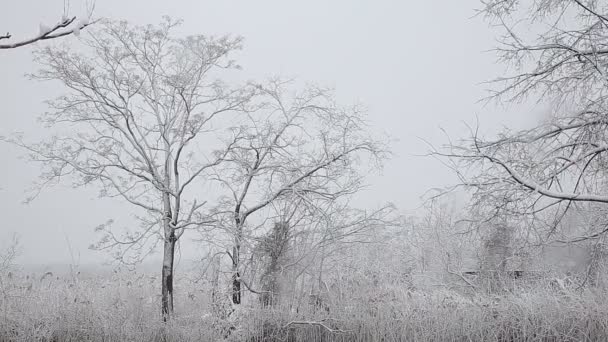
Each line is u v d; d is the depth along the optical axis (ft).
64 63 43.98
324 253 48.34
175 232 44.19
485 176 28.84
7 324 36.96
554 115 30.48
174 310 43.98
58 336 38.11
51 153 43.57
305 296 45.98
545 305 38.65
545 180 27.61
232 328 41.32
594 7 30.22
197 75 46.24
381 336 39.96
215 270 44.24
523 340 37.22
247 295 46.03
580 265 38.37
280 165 46.44
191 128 44.52
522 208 28.14
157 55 46.57
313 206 45.57
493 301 41.19
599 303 36.52
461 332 39.47
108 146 43.39
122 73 45.16
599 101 29.01
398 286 47.39
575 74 29.78
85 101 44.32
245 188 46.39
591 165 29.32
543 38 30.50
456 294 46.09
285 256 46.44
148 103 46.09
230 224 43.24
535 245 29.73
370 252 53.83
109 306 40.73
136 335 38.81
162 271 43.14
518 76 30.53
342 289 45.44
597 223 30.58
